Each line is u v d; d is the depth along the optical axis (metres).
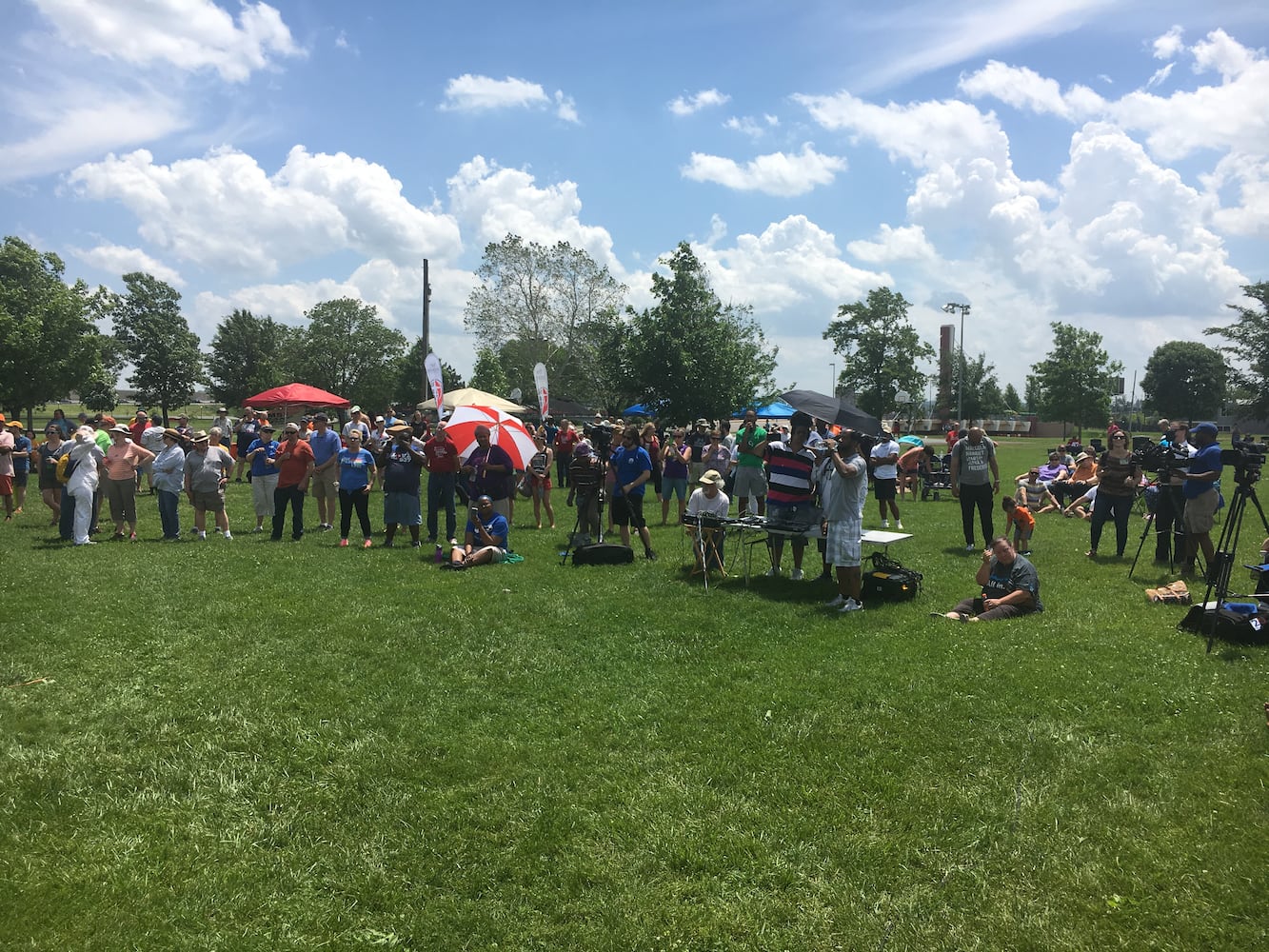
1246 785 4.38
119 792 4.46
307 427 16.64
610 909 3.46
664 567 10.45
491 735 5.23
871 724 5.31
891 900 3.52
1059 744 4.94
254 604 8.29
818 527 9.10
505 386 68.06
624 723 5.40
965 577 9.88
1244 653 6.57
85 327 49.06
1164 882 3.59
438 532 13.66
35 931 3.26
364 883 3.67
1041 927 3.31
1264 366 54.44
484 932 3.34
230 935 3.30
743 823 4.14
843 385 51.59
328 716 5.50
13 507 15.51
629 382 36.72
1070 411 52.22
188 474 12.78
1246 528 13.80
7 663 6.37
